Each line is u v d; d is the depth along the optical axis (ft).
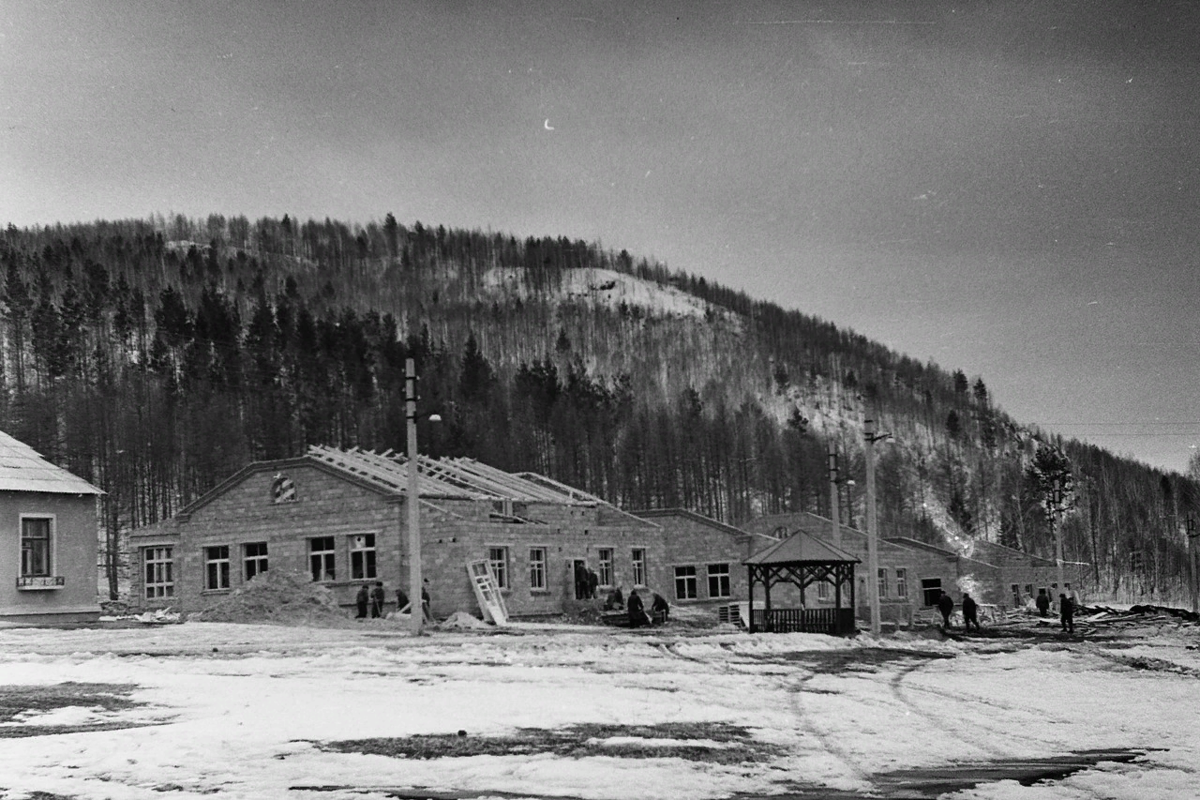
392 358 510.58
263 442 385.91
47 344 448.24
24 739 51.06
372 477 171.12
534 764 47.24
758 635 140.87
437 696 69.72
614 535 208.54
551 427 480.23
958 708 74.95
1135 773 50.42
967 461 648.79
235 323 508.12
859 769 49.65
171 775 43.83
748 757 51.01
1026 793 45.06
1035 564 321.52
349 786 42.45
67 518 152.35
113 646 107.14
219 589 177.27
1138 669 109.29
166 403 396.98
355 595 167.22
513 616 174.40
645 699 71.15
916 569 279.28
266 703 64.69
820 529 260.21
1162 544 433.89
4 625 135.03
